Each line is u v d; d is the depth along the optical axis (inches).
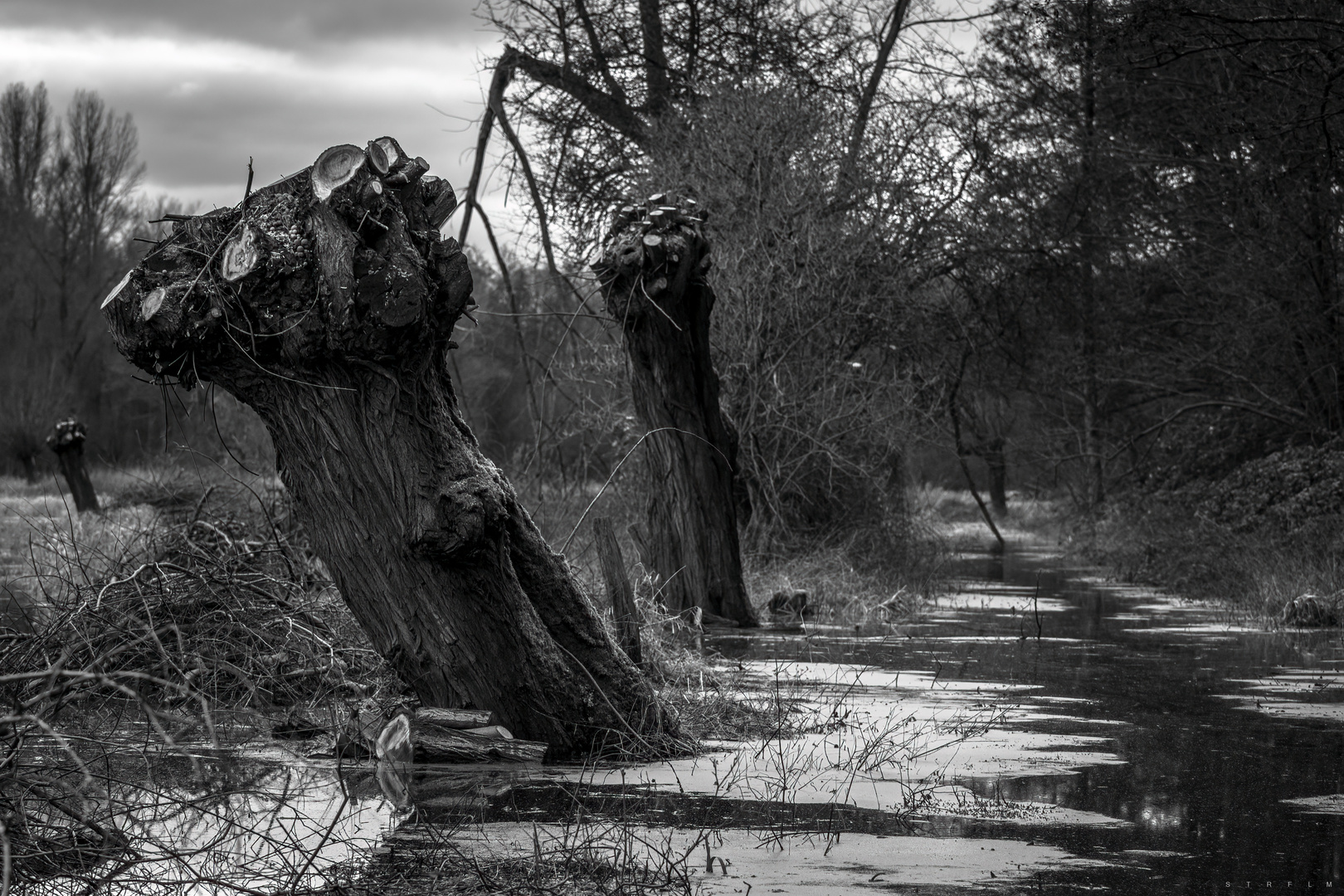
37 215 2145.7
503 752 245.3
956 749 265.4
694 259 499.8
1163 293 1020.5
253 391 236.5
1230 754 261.1
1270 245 811.4
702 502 506.6
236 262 225.9
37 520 649.0
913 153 788.6
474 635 245.6
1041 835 195.9
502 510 241.6
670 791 226.5
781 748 265.6
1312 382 868.6
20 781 177.9
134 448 1995.6
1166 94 843.4
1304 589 560.7
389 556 241.3
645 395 505.4
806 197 700.0
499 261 866.1
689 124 757.3
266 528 452.4
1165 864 180.5
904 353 792.3
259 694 269.9
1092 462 1248.8
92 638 268.2
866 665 394.0
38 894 161.5
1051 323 1011.9
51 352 2032.5
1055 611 584.1
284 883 167.9
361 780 231.1
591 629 262.2
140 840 169.0
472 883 169.2
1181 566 740.7
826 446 658.8
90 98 2156.7
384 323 226.8
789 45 873.5
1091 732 286.2
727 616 508.7
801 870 176.2
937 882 171.2
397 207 231.3
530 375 837.8
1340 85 695.7
